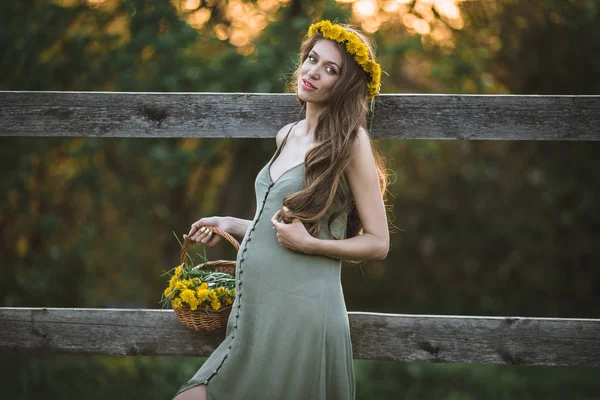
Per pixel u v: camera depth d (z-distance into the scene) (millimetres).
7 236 7203
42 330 3289
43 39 6973
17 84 6996
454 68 8570
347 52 2777
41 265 7266
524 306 10484
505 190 10414
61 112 3215
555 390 7738
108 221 8828
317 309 2688
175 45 6965
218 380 2736
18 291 6836
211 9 7832
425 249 10883
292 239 2646
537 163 10117
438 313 10773
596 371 8266
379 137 3168
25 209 6961
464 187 10570
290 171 2777
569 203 10094
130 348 3281
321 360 2684
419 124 3150
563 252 10227
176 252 9195
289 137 2934
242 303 2750
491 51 9094
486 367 8211
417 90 9477
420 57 8867
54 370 6262
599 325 3135
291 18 7535
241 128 3199
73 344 3289
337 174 2672
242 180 8672
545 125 3111
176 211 9148
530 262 10469
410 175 10422
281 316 2688
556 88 9812
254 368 2705
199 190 9359
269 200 2779
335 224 2771
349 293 11164
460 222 10742
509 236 10484
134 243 8945
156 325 3271
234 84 7094
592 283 10258
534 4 8836
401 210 10906
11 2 6852
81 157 7262
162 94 3197
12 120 3219
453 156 10336
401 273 11102
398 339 3209
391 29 8367
